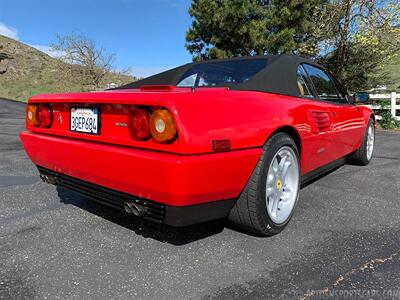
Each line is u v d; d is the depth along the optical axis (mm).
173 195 2072
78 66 25953
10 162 5625
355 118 4492
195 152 2076
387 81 15180
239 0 13141
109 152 2299
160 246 2611
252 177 2520
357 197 3750
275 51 13195
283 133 2777
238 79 3191
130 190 2285
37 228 2934
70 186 2861
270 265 2344
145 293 2043
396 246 2604
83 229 2912
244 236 2771
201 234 2807
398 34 12727
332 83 4258
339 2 13281
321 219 3131
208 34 14414
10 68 41812
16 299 1988
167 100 2082
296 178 2977
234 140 2287
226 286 2109
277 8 13523
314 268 2301
